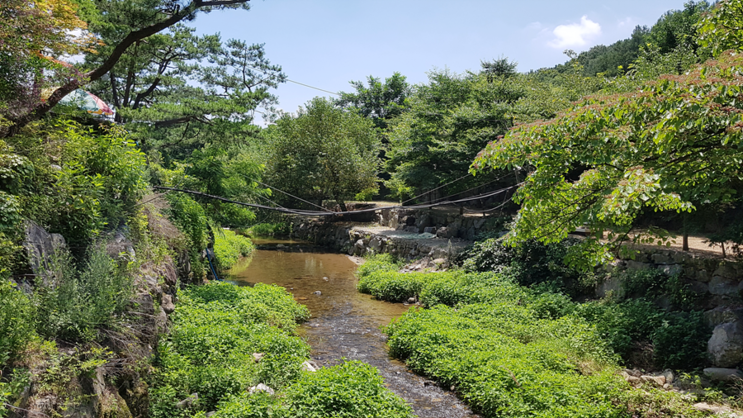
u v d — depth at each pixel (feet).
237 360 33.50
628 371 36.27
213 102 67.92
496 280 60.03
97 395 19.48
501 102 79.82
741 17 27.37
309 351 42.83
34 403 16.61
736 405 29.14
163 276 38.45
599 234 29.17
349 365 32.73
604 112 24.95
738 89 21.33
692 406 28.50
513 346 38.99
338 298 66.39
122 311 25.21
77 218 27.32
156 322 30.73
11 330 17.31
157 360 29.40
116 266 26.30
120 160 34.45
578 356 37.58
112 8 56.34
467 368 35.29
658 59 63.77
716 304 40.68
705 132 23.71
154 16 55.72
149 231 40.47
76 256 26.84
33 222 23.63
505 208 94.99
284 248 115.24
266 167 123.03
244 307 47.78
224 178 76.33
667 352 37.04
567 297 51.52
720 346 34.58
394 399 29.55
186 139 80.64
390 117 179.93
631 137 26.43
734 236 40.70
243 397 28.25
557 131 26.40
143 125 65.41
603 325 42.11
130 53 66.95
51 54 32.50
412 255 84.02
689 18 90.58
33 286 21.49
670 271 45.93
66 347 20.43
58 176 27.02
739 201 44.37
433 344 40.32
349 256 104.73
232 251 93.97
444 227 90.33
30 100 30.91
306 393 28.04
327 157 120.67
